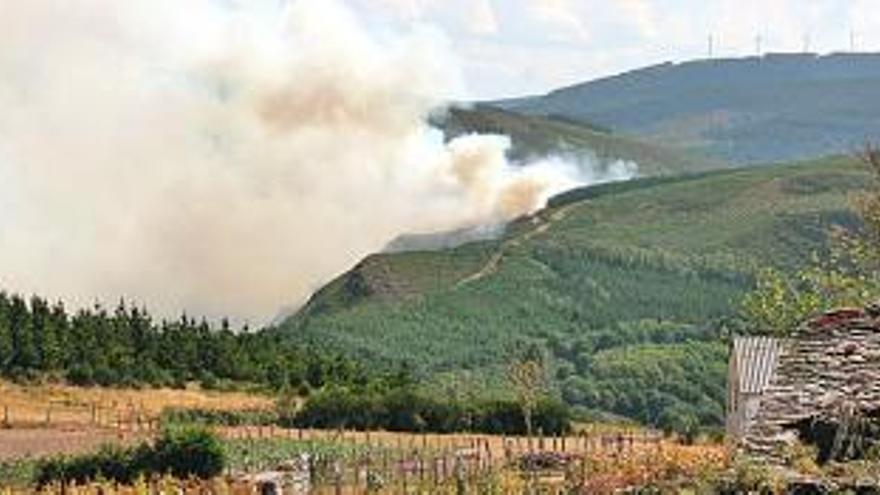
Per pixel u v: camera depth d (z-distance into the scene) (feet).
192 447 255.70
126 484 250.37
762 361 228.43
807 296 247.70
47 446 380.78
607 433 307.58
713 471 67.46
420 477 180.86
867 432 67.21
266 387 652.48
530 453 158.10
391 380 558.97
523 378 215.10
